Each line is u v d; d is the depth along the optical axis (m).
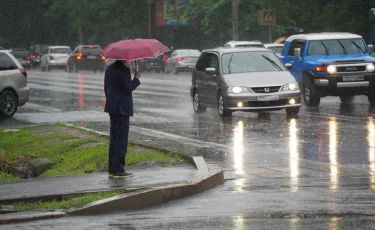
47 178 30.72
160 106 66.38
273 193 26.84
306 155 36.19
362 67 60.72
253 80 54.09
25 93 61.16
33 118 58.84
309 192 26.80
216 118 54.94
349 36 63.78
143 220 23.28
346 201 24.95
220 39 143.88
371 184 28.34
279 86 53.94
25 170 37.09
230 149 38.84
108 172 30.95
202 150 38.66
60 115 60.72
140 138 44.22
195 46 160.00
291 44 65.56
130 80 30.33
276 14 109.94
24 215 24.05
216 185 28.92
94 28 172.88
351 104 63.66
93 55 147.88
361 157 35.25
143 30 168.75
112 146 30.33
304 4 106.06
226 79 54.53
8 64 60.44
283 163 34.03
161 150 36.25
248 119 53.47
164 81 108.12
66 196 26.94
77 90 91.00
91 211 24.78
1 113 59.62
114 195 26.03
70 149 40.91
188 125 50.81
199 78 59.12
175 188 26.61
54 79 119.69
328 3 101.69
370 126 47.25
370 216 22.59
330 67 60.31
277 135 43.97
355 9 97.75
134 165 33.59
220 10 137.62
